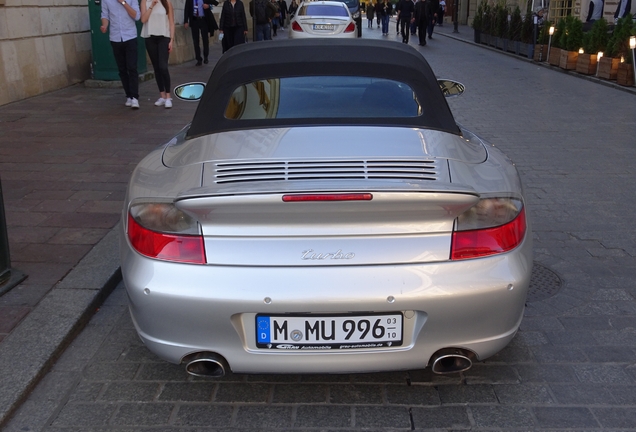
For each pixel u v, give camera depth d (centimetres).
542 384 319
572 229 543
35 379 317
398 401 305
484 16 2697
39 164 699
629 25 1484
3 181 635
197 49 1669
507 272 272
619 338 363
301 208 254
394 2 6544
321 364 271
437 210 260
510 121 1035
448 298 263
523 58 2088
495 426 287
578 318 388
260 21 2108
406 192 252
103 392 313
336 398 308
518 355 346
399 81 365
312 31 1927
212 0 1720
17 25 1052
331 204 251
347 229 263
